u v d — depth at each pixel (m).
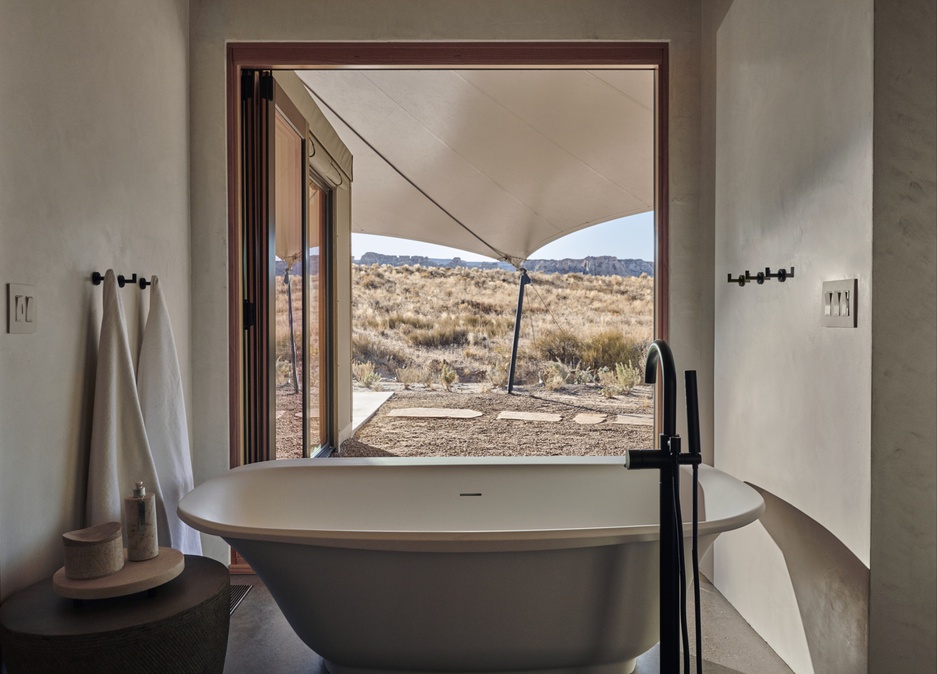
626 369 8.39
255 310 3.05
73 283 1.99
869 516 1.69
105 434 2.03
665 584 1.68
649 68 2.98
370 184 6.68
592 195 6.41
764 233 2.29
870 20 1.66
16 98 1.71
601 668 2.07
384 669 2.05
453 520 2.66
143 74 2.45
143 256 2.45
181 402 2.40
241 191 2.99
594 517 2.67
